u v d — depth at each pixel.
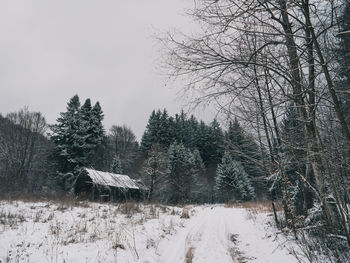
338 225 4.79
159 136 43.00
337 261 4.11
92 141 39.12
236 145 8.26
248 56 3.76
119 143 57.28
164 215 13.82
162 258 5.97
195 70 3.70
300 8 3.46
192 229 10.11
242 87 3.90
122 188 25.53
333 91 3.25
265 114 4.45
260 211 14.60
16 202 14.61
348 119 4.12
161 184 31.83
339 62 3.58
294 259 4.89
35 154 40.22
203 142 43.62
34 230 8.28
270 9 3.32
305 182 4.98
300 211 6.73
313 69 3.93
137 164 43.03
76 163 36.28
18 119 41.03
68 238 7.30
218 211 19.98
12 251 6.04
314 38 3.30
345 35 3.53
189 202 36.09
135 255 5.73
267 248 6.28
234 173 32.94
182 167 36.00
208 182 44.88
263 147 7.89
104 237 7.41
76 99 40.59
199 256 6.07
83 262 5.19
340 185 4.27
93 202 19.58
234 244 7.31
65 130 38.06
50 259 5.39
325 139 4.43
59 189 32.56
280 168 6.88
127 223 9.95
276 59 3.64
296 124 4.99
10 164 32.88
